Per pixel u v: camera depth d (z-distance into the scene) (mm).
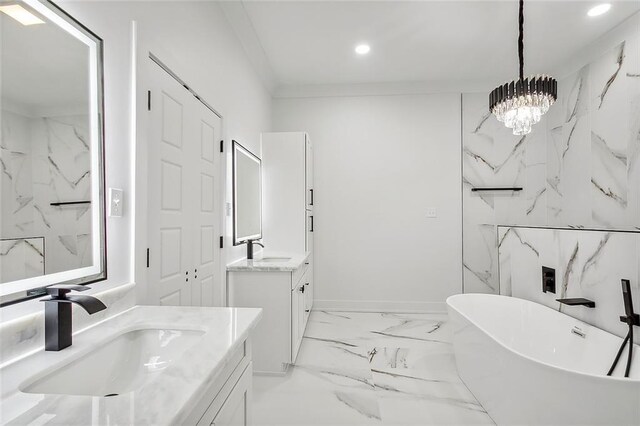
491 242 3781
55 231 959
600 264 1898
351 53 3162
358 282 3918
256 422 1777
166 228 1615
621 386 1271
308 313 3383
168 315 1154
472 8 2477
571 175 3289
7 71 832
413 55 3201
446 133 3854
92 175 1099
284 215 3314
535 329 2344
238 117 2746
